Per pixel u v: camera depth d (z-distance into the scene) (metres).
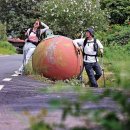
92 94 8.09
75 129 7.60
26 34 44.44
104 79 39.72
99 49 38.47
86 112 7.65
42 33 44.31
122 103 7.72
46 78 38.66
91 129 7.59
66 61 38.88
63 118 7.75
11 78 38.91
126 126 7.24
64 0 91.81
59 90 11.02
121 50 71.06
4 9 158.75
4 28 144.00
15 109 20.70
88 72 37.75
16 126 16.28
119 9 103.06
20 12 158.50
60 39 39.81
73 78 39.44
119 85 8.62
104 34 86.81
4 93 28.38
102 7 104.19
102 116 7.45
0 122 17.39
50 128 7.86
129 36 81.31
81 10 90.75
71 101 7.96
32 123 7.92
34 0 157.38
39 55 39.97
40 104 22.12
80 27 91.19
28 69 42.03
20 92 28.83
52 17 92.06
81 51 39.25
